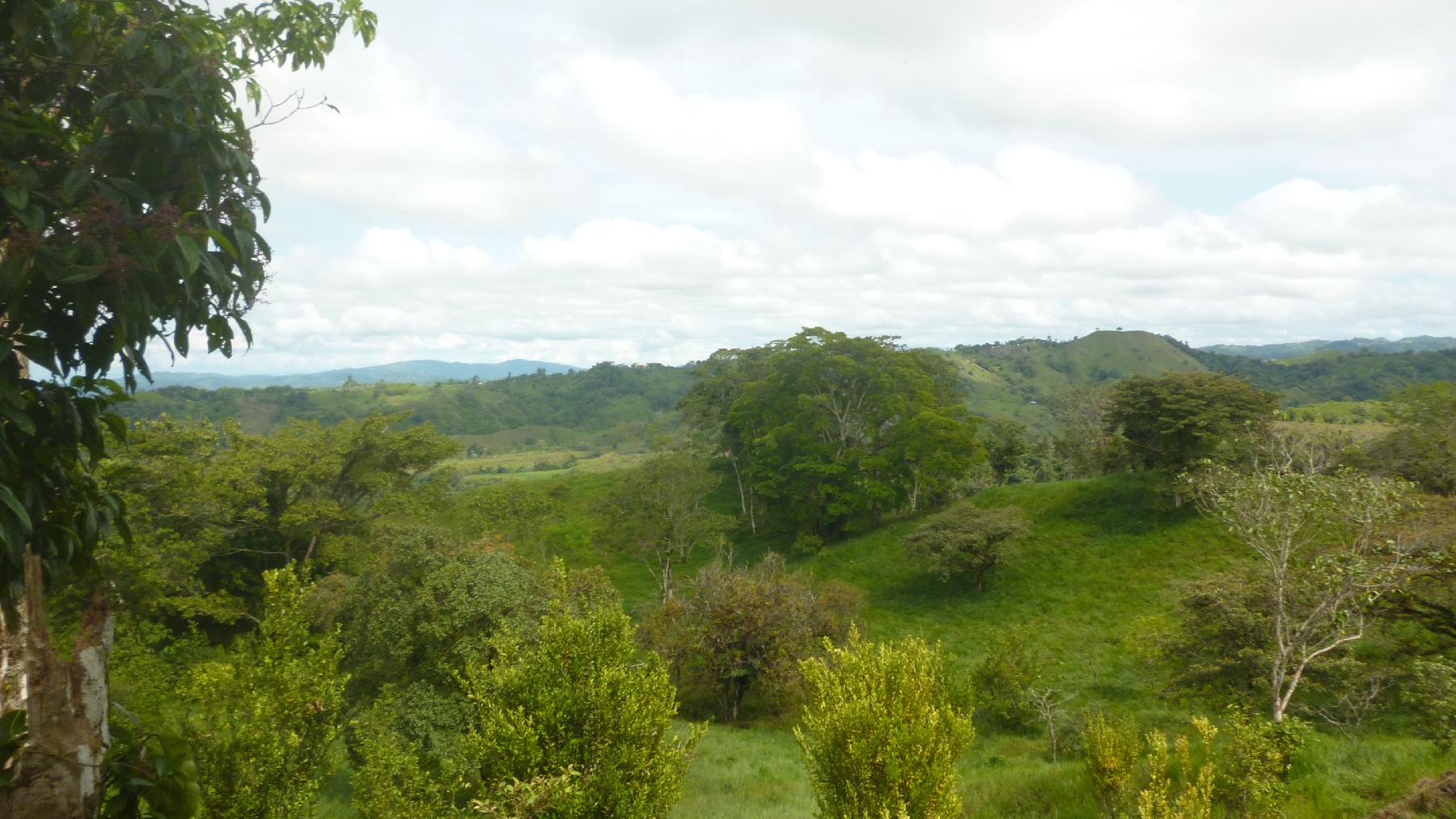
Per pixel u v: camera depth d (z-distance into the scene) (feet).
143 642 56.65
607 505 151.53
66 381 12.80
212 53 14.89
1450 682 41.55
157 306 13.06
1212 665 65.21
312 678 23.18
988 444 190.08
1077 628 109.50
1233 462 111.96
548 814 20.31
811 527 166.50
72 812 13.41
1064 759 64.80
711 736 76.84
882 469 158.61
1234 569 71.51
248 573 105.60
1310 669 63.10
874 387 174.60
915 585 135.03
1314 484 40.24
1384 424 104.78
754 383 186.09
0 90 12.96
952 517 134.00
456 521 121.90
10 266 11.24
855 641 26.94
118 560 64.90
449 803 33.01
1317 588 44.27
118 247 11.98
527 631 45.55
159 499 82.74
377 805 28.73
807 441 165.99
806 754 25.86
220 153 13.70
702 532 148.15
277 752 21.52
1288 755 32.40
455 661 46.26
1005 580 128.36
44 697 13.43
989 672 82.48
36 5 12.32
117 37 13.99
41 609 13.52
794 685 83.46
